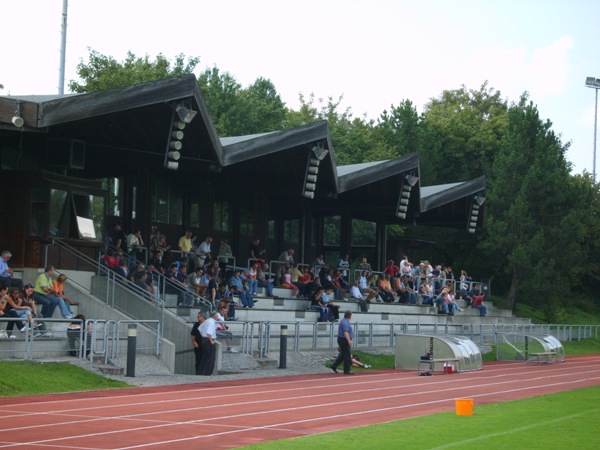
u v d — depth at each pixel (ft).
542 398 74.90
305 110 284.82
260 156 119.85
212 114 230.07
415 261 245.86
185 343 100.94
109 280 105.70
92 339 84.64
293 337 112.68
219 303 114.42
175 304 112.27
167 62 213.87
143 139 113.60
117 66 202.90
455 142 259.60
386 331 132.98
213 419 58.03
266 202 150.41
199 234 141.18
